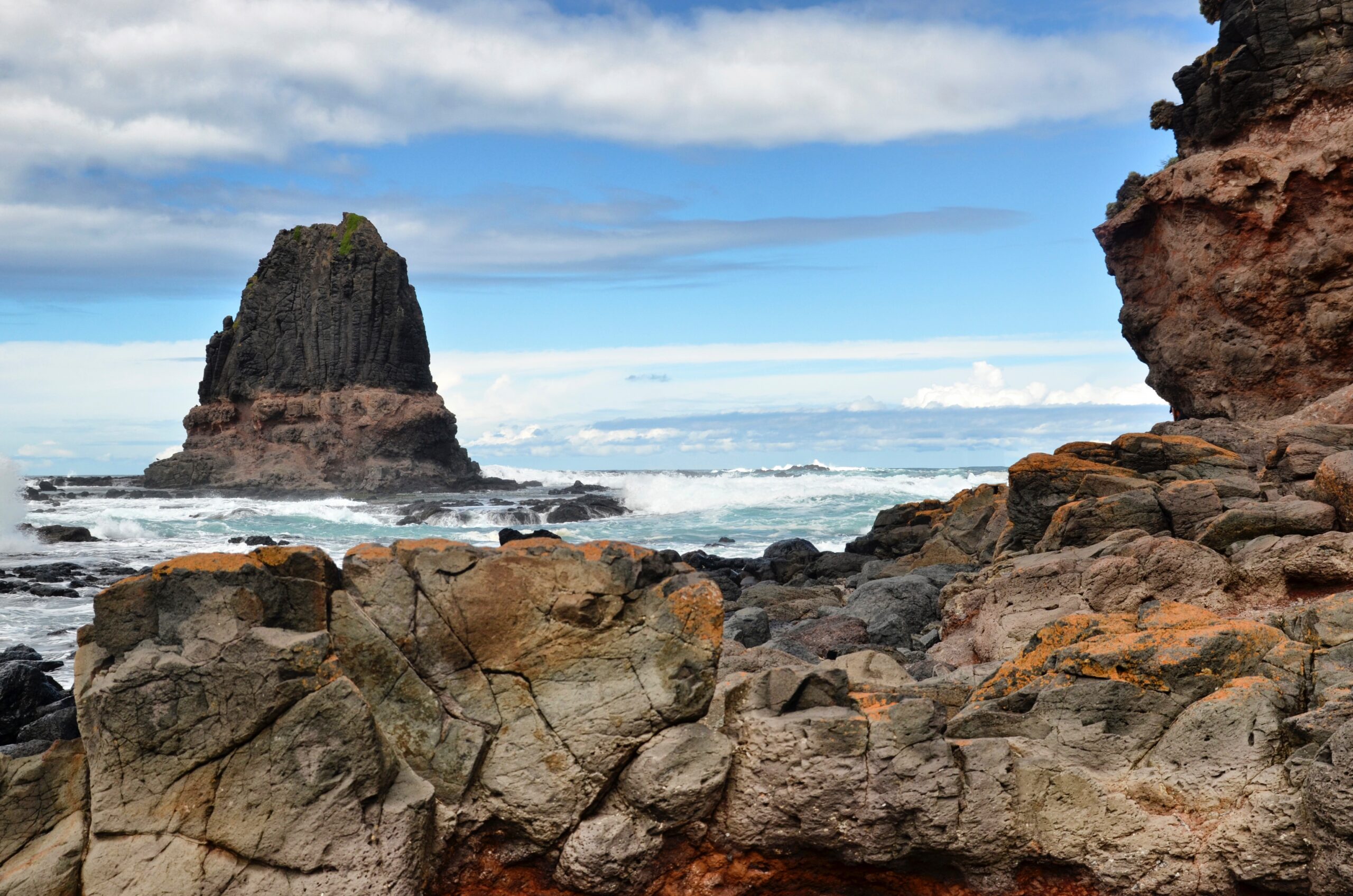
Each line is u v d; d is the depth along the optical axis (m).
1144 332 26.48
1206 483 13.62
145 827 6.48
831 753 7.23
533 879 7.32
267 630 6.64
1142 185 26.38
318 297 80.12
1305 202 21.80
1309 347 21.97
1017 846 7.34
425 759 7.02
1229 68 23.33
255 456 77.81
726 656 10.79
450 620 7.22
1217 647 7.77
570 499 59.38
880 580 17.78
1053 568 12.34
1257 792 7.14
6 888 6.18
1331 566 10.31
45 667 17.66
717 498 54.94
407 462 77.00
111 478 95.44
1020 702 8.34
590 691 7.27
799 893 7.61
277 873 6.50
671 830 7.35
